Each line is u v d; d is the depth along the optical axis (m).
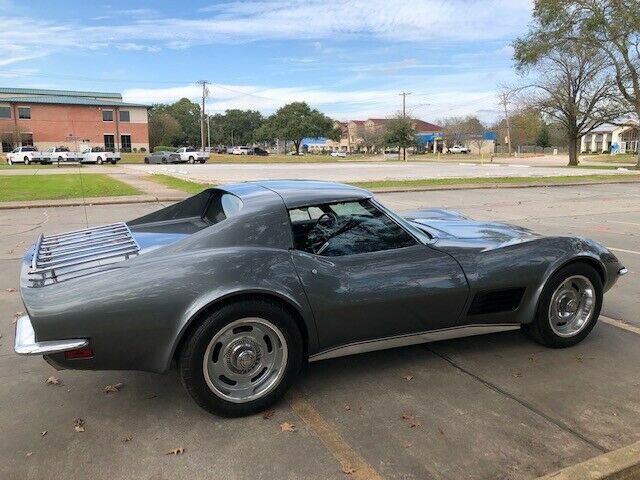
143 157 62.31
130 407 3.24
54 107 68.31
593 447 2.76
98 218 11.65
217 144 146.25
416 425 2.98
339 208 3.43
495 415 3.09
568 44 36.88
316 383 3.51
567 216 11.77
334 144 142.25
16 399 3.34
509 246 3.75
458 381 3.52
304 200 3.35
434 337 3.63
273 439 2.87
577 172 31.89
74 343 2.71
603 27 33.84
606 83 38.72
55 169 36.72
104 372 3.74
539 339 4.00
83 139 70.44
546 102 42.19
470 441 2.82
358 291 3.22
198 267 2.92
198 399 2.99
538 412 3.12
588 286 3.99
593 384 3.47
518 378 3.55
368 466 2.62
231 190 3.72
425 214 5.08
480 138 98.75
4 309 5.16
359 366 3.77
